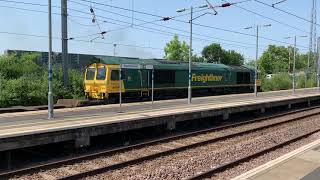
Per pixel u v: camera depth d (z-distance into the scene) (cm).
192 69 4603
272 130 2600
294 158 1414
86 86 3784
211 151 1873
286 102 4003
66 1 3512
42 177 1383
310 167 1291
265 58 12925
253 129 2520
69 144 1811
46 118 2175
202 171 1471
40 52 5547
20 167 1584
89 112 2522
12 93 3338
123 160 1659
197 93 4775
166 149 1903
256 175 1196
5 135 1528
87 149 1873
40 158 1767
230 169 1492
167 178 1363
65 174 1428
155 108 2805
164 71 4212
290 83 7788
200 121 2792
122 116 2242
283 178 1166
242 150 1869
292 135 2370
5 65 3888
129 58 3947
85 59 6125
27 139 1603
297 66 13175
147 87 3997
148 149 1898
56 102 3506
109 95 3641
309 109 4209
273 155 1764
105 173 1441
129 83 3797
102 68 3662
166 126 2372
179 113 2450
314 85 8106
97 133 1900
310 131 2489
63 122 1961
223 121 2916
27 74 3853
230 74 5303
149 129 2350
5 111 2784
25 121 2033
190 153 1820
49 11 2141
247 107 3225
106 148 1959
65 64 3622
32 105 3441
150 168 1533
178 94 4447
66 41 3581
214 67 5028
